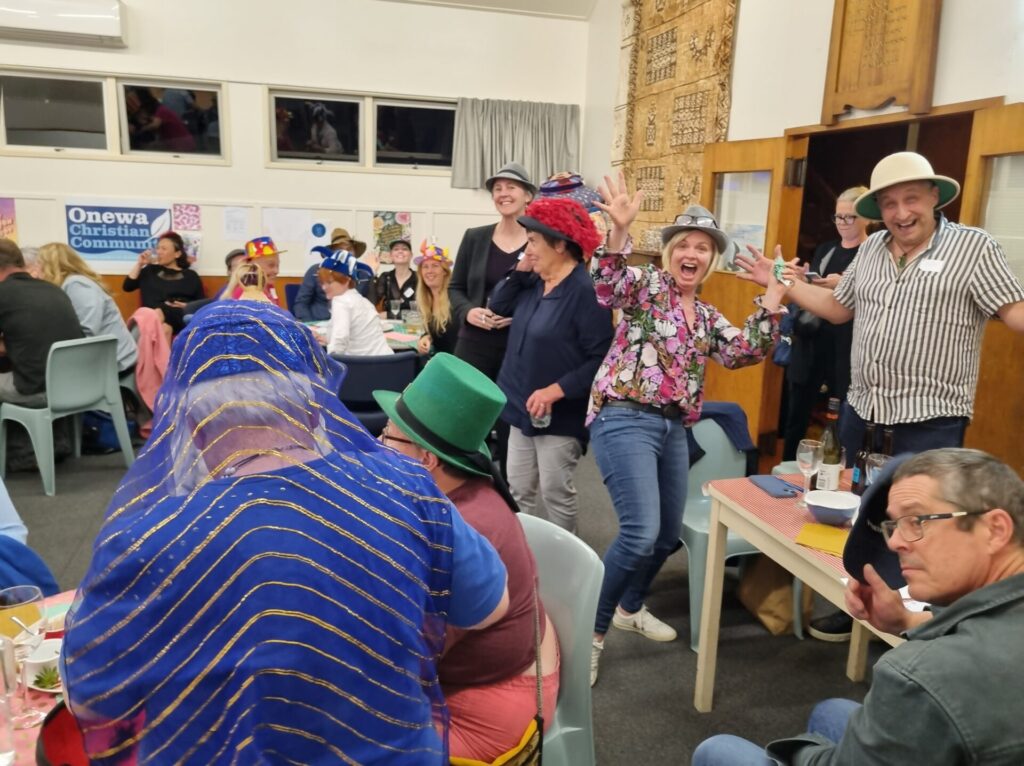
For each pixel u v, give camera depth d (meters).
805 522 1.82
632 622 2.56
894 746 0.90
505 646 1.26
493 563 0.93
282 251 6.62
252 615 0.69
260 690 0.68
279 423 0.76
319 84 6.43
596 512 3.64
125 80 6.08
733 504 1.96
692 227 2.13
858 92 3.47
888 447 2.25
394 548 0.78
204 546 0.70
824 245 3.70
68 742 0.86
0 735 0.99
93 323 4.18
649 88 5.58
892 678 0.91
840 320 2.47
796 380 3.67
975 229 2.12
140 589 0.70
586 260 2.50
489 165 6.84
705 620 2.11
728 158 4.43
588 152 6.91
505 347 3.09
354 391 3.44
